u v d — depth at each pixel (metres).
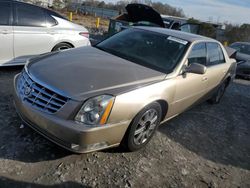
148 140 3.36
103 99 2.62
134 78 3.05
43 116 2.59
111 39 4.28
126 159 3.07
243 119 5.36
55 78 2.76
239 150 3.98
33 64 3.15
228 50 6.32
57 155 2.90
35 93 2.74
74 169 2.75
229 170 3.37
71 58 3.31
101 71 3.02
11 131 3.16
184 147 3.66
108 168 2.86
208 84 4.59
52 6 31.94
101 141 2.69
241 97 7.06
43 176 2.57
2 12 4.75
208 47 4.59
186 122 4.54
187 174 3.07
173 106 3.62
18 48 5.00
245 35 32.25
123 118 2.77
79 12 31.95
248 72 9.47
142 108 2.92
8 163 2.65
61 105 2.57
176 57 3.70
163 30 4.38
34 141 3.05
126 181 2.72
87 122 2.55
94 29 17.80
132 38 4.13
